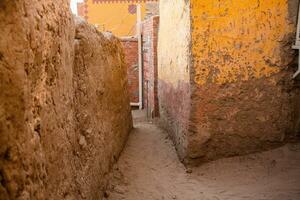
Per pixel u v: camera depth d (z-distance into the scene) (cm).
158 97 749
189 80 423
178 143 494
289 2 412
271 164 405
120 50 539
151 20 807
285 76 423
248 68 422
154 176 412
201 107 425
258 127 429
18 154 128
